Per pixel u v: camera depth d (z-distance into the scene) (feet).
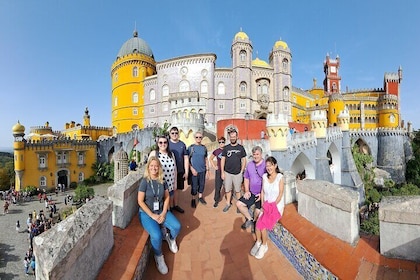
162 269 17.10
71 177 155.33
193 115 105.29
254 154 21.39
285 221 19.10
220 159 29.63
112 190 17.48
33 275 57.47
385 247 12.46
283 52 196.13
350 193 14.82
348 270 12.59
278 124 56.13
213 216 26.43
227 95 186.50
